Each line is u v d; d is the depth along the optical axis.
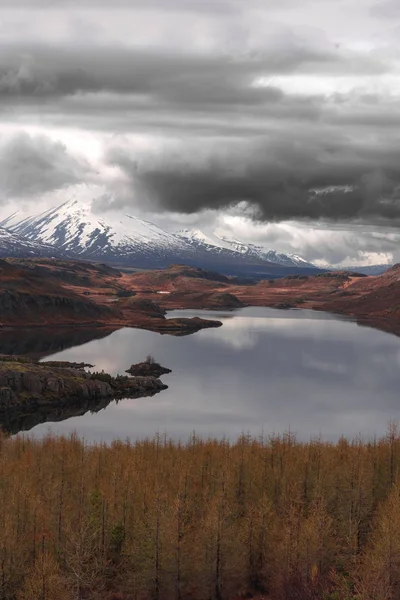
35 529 88.31
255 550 89.62
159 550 84.00
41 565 78.06
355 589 74.56
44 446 128.75
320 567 84.12
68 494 99.31
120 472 105.88
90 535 87.81
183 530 85.44
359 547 93.12
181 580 84.44
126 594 84.19
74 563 81.25
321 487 103.69
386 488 109.25
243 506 102.50
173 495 100.69
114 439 158.88
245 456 115.12
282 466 115.06
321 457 116.94
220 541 85.12
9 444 133.25
